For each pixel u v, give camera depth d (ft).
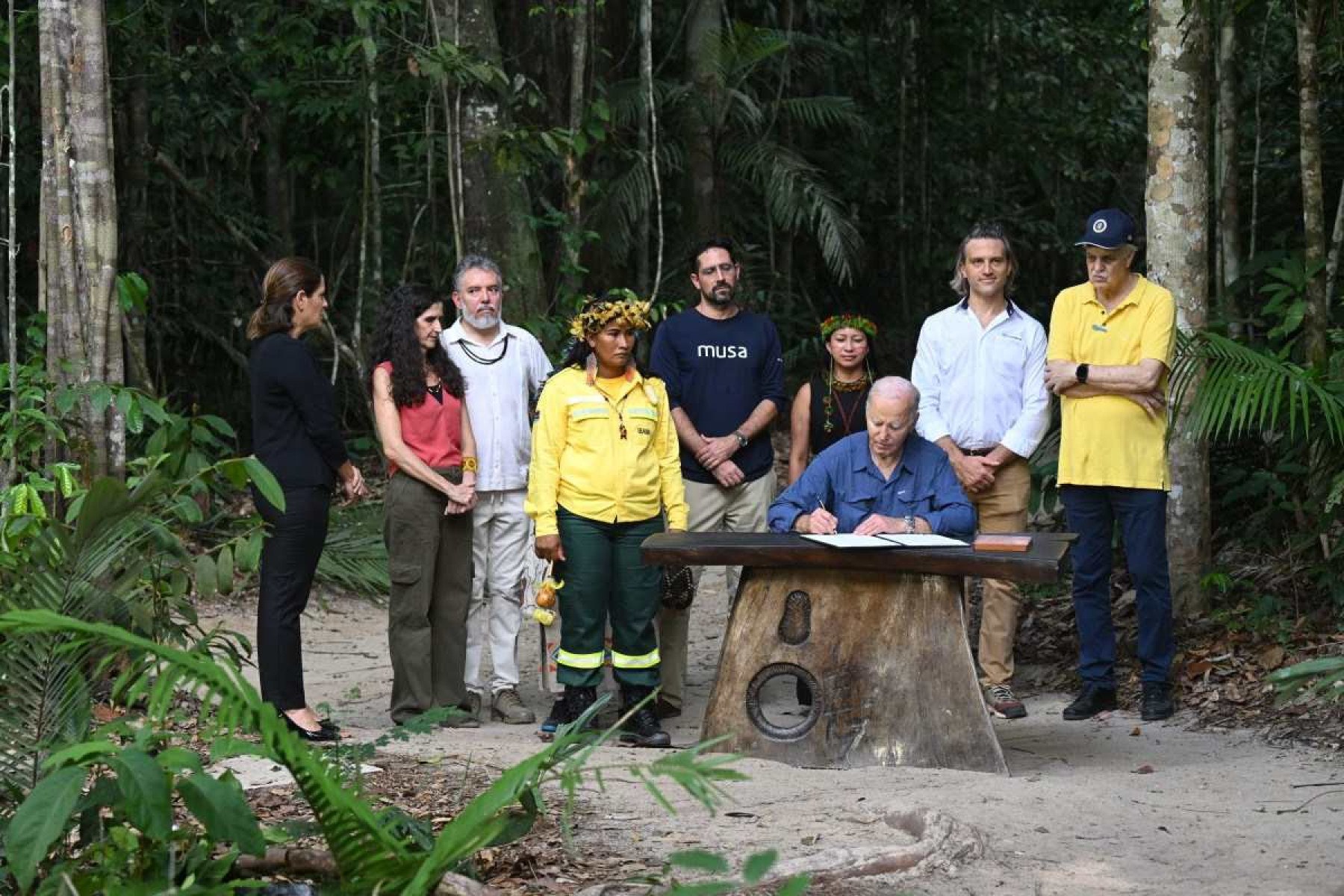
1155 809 15.81
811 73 59.98
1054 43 59.88
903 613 18.56
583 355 20.74
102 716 18.62
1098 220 21.04
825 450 20.39
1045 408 22.17
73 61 21.30
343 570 34.24
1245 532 27.73
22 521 17.33
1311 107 25.75
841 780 17.24
